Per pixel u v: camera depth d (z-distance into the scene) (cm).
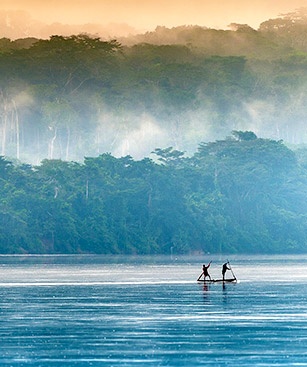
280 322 16288
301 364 12575
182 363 12681
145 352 13425
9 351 13512
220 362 12725
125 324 16088
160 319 16750
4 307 18925
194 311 18012
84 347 13812
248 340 14375
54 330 15412
